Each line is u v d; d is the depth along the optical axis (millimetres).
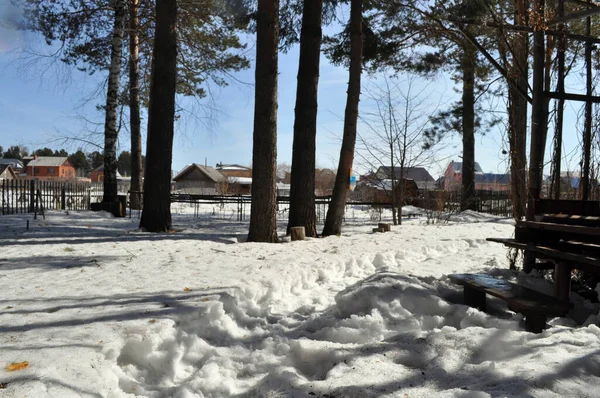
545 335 3020
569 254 3832
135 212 18312
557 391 2160
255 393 2633
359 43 11188
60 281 5094
